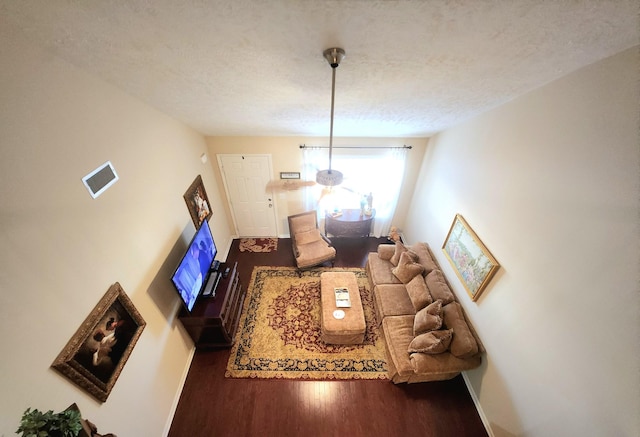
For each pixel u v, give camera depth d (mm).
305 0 1066
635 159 1448
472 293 2959
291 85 2111
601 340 1625
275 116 3107
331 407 2873
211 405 2881
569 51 1477
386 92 2279
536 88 2135
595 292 1661
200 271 3154
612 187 1567
